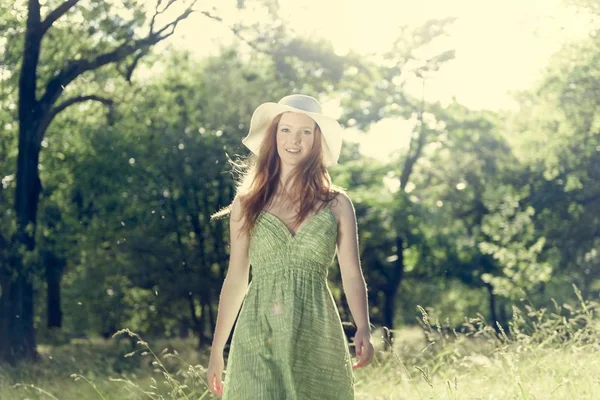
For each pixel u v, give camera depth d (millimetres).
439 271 35156
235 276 4230
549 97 27703
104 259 27812
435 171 35125
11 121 25453
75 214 26734
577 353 6402
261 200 4141
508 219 29797
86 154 26953
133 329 28938
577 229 27750
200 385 8781
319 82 28156
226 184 25781
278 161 4195
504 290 29203
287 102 4211
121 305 28203
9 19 22484
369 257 33750
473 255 35219
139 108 26297
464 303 40469
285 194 4145
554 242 28109
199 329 26547
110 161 26109
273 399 3920
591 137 27328
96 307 28375
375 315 34688
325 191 4141
